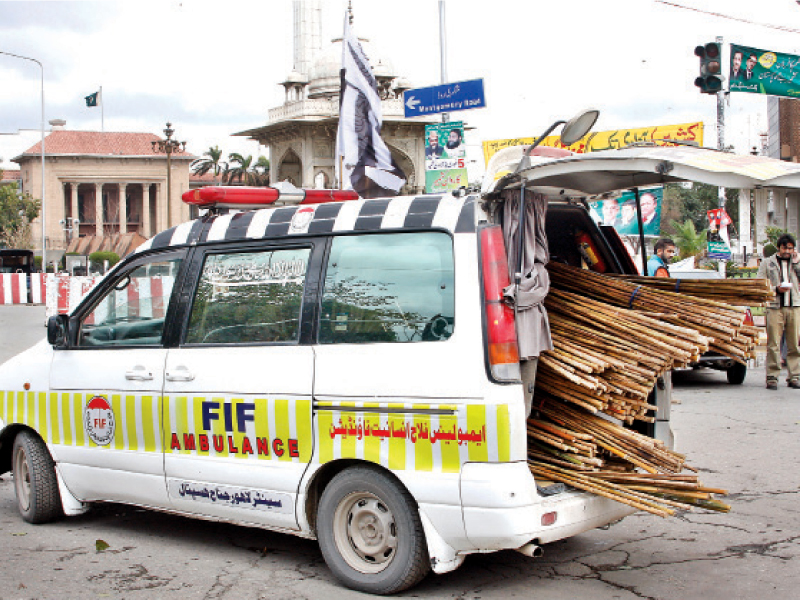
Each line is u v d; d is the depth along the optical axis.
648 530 6.07
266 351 5.19
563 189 5.22
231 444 5.28
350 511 4.95
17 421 6.44
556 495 4.66
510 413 4.38
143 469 5.71
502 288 4.51
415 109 16.17
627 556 5.50
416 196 4.97
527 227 4.90
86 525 6.40
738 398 11.84
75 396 6.09
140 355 5.77
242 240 5.51
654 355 4.87
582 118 4.37
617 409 4.85
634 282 5.62
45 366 6.30
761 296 5.23
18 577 5.20
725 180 4.14
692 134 22.30
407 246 4.83
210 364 5.40
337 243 5.11
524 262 4.79
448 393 4.48
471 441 4.41
